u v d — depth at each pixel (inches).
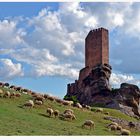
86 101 7549.2
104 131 2610.7
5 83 4008.4
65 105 3585.1
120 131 2721.5
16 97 3250.5
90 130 2524.6
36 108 3002.0
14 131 1959.9
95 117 3312.0
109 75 7755.9
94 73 7721.5
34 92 3880.4
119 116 4771.2
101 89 7342.5
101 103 7160.4
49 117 2741.1
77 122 2822.3
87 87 7721.5
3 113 2427.4
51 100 3590.1
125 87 7096.5
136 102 7007.9
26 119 2409.0
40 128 2210.9
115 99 6963.6
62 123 2583.7
